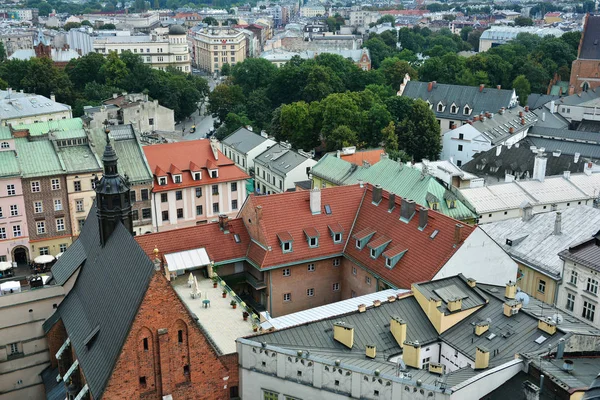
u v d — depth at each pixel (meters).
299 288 83.94
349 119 171.00
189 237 81.44
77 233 113.62
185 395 54.97
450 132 170.38
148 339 51.50
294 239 83.31
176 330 52.91
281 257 81.38
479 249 72.44
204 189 119.81
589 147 152.50
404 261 76.44
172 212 117.94
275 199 84.44
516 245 86.38
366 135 174.00
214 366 55.75
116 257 60.97
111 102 198.88
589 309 73.88
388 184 110.56
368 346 57.12
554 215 89.75
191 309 66.94
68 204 111.81
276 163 145.50
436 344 62.16
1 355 71.31
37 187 108.38
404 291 71.06
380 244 79.62
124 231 62.28
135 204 114.12
